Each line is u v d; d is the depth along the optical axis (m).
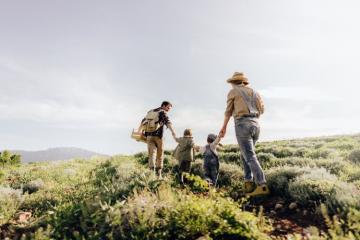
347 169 9.00
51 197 7.51
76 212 5.54
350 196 5.48
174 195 5.83
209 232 4.62
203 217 4.75
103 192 6.79
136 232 4.68
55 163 17.97
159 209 5.22
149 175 8.56
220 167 10.41
